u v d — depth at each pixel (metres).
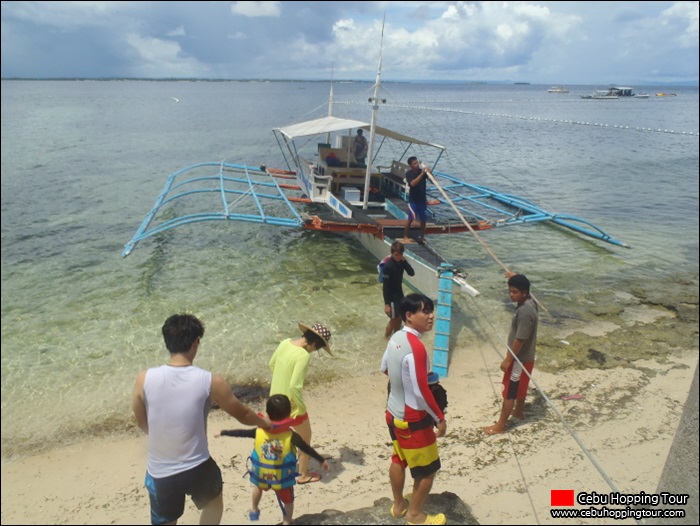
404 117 65.12
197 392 3.41
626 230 17.55
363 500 5.05
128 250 12.32
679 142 45.03
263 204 20.52
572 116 60.50
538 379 7.76
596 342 9.08
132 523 5.00
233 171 27.83
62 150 35.66
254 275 12.59
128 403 7.42
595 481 5.05
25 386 7.86
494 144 41.97
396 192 16.66
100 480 5.79
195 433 3.44
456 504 4.39
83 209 19.61
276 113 70.94
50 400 7.50
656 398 7.07
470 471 5.38
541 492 4.86
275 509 4.97
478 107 70.62
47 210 19.42
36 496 5.50
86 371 8.30
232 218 12.92
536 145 42.03
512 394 6.08
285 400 4.07
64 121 59.56
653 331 9.55
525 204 17.88
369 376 8.05
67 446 6.46
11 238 15.77
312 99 112.62
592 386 7.49
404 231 12.70
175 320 3.53
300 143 40.31
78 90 195.50
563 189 25.03
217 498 3.70
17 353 8.88
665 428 6.21
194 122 57.84
